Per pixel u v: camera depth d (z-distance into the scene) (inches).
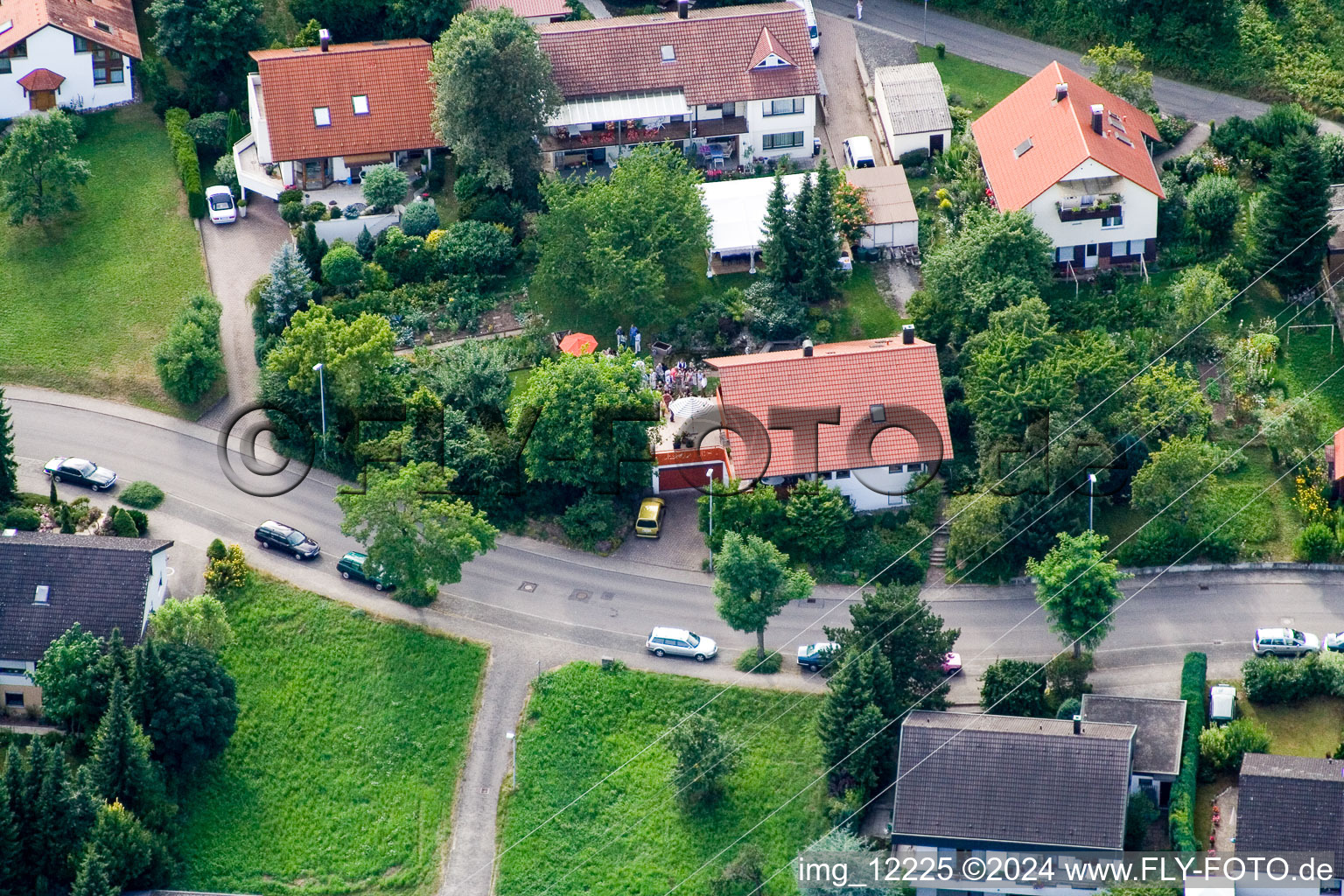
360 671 6077.8
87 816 5511.8
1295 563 6235.2
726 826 5748.0
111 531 6333.7
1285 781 5457.7
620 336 6835.6
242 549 6378.0
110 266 7165.4
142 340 6958.7
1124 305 6811.0
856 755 5703.7
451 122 7091.5
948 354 6683.1
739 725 5940.0
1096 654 6082.7
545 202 7194.9
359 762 5910.4
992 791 5551.2
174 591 6240.2
